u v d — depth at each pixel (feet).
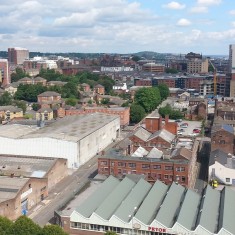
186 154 411.54
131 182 353.31
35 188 355.15
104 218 283.38
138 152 448.24
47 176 385.91
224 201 307.78
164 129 531.50
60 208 309.42
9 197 319.47
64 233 241.35
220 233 260.21
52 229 240.73
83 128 537.24
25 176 377.91
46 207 351.25
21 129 546.26
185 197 313.53
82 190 350.43
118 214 283.79
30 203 347.97
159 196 325.01
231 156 463.01
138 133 500.33
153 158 407.64
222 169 414.41
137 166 402.11
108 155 421.59
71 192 385.70
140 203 310.86
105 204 301.84
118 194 323.78
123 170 407.23
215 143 505.25
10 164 408.67
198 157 520.42
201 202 313.94
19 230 240.12
